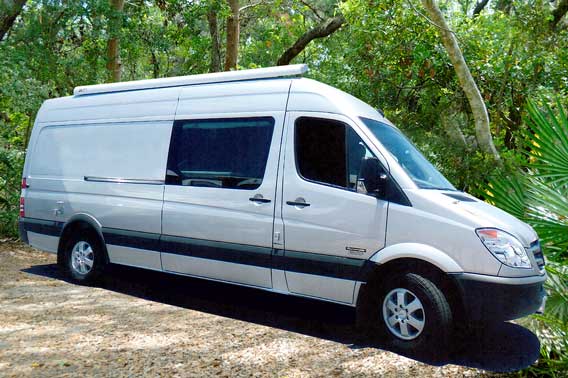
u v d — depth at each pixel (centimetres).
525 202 586
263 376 454
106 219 743
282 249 589
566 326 481
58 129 821
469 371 473
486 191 629
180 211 668
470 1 1734
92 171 766
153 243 691
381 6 1256
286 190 591
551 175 590
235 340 542
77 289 749
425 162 605
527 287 493
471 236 498
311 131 591
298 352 512
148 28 1698
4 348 507
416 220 519
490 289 488
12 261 960
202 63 2166
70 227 788
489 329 591
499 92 1250
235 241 623
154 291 750
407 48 1259
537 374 479
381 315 530
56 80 1338
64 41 1414
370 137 561
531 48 1181
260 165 614
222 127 655
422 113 1288
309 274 570
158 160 701
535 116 618
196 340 539
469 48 1255
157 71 2242
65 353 497
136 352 501
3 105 1379
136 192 714
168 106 709
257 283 612
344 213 553
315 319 632
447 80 1290
